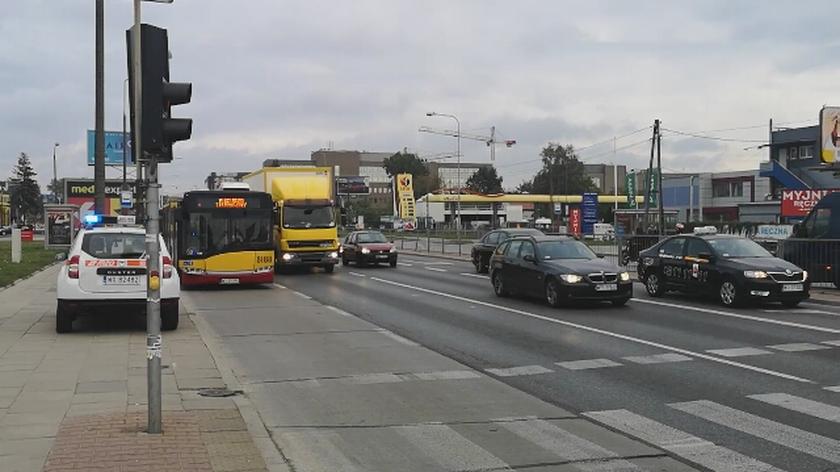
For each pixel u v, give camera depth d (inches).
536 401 311.6
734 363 388.8
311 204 1116.5
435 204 3555.6
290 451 242.1
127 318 569.6
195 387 327.9
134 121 238.1
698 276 676.7
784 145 2664.9
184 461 213.8
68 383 331.6
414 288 864.9
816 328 513.3
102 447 226.2
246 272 845.2
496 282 760.3
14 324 534.0
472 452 240.2
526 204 3897.6
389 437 258.7
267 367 389.1
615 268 643.5
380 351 438.0
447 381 352.8
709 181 3314.5
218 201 845.2
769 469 219.9
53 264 1267.2
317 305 693.3
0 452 222.5
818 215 780.0
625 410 293.7
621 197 3811.5
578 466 225.0
